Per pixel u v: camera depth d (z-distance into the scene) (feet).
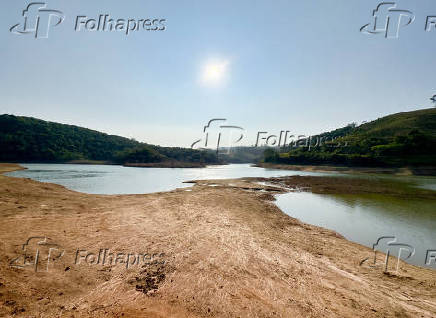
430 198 72.02
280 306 16.84
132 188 88.12
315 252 28.43
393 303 18.07
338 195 77.46
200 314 15.39
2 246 23.22
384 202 65.62
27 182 61.11
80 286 18.03
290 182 114.11
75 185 96.02
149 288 18.28
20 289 16.63
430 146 209.36
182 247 26.84
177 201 54.24
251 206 53.93
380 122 401.90
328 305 17.31
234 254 25.79
